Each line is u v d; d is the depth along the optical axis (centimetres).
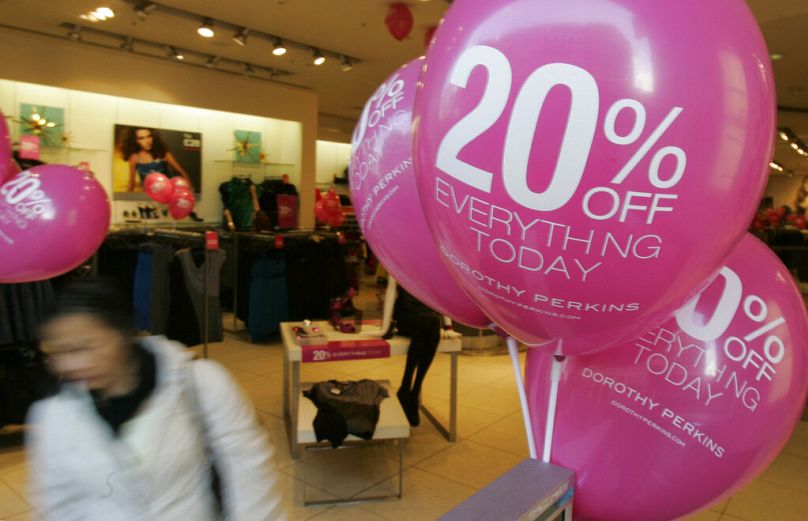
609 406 104
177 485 108
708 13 64
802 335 102
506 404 425
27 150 350
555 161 63
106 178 723
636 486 104
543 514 95
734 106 63
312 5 548
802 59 641
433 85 72
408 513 273
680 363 100
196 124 806
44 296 327
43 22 598
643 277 67
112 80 697
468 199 69
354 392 308
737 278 102
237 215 812
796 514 274
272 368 505
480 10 69
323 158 1262
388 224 107
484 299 79
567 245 66
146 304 479
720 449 99
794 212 1588
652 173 62
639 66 61
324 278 631
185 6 554
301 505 278
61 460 106
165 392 109
